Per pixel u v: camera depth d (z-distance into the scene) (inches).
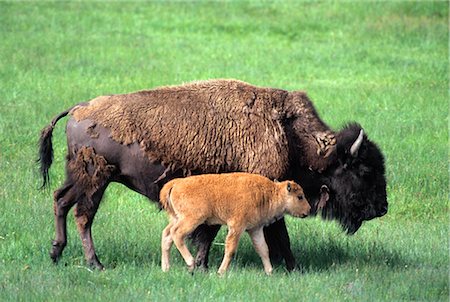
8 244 1374.3
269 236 1331.2
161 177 1291.8
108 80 2618.1
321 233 1517.0
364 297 1149.7
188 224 1224.2
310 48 3179.1
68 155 1299.2
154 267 1264.8
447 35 3341.5
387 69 2896.2
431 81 2738.7
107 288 1155.3
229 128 1298.0
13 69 2687.0
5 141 1966.0
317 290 1175.6
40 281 1169.4
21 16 3494.1
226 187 1232.8
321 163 1337.4
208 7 3769.7
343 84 2694.4
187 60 2945.4
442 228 1585.9
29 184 1711.4
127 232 1456.7
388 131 2149.4
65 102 2317.9
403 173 1825.8
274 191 1263.5
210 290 1152.2
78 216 1286.9
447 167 1892.2
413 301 1154.0
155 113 1290.6
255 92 1328.7
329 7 3735.2
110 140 1275.8
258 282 1192.2
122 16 3612.2
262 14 3668.8
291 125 1332.4
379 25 3464.6
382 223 1632.6
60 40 3149.6
